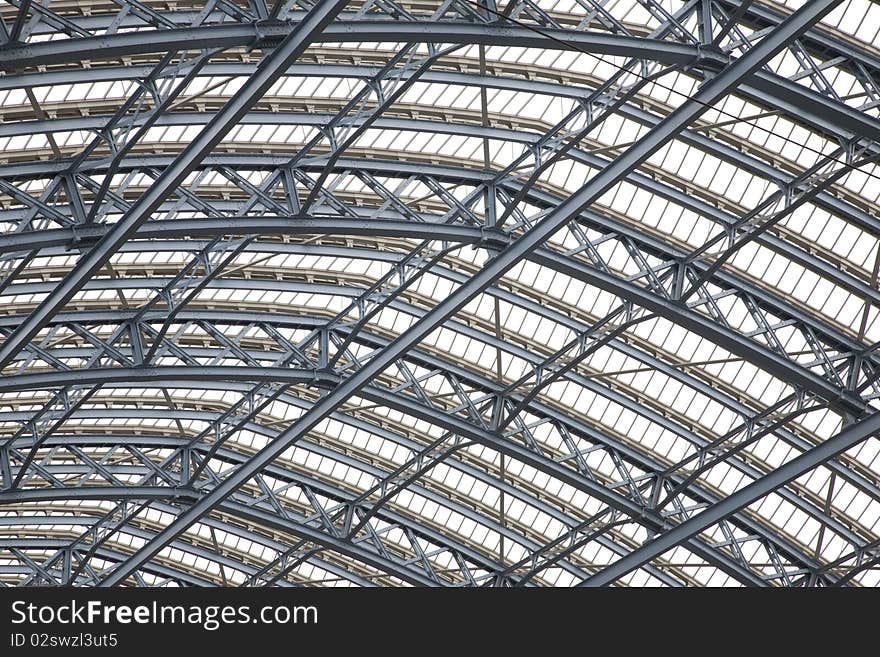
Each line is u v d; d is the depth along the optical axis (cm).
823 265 3566
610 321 4000
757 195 3531
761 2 2967
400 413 4528
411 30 2514
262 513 4553
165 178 2834
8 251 2881
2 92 2952
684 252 3669
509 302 3941
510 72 3206
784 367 3688
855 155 3209
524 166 3472
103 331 3975
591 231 3766
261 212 3322
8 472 4081
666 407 4228
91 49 2378
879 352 3822
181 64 2730
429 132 3325
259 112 3161
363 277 3944
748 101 3272
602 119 2997
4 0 2709
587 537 4497
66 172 2962
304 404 4403
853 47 3038
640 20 3094
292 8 2623
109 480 4238
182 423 4594
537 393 4012
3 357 3222
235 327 4072
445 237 3288
